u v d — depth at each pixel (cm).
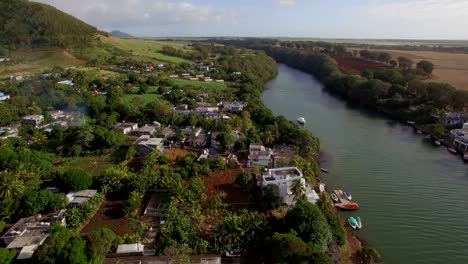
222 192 9319
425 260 7725
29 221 7856
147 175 9450
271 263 7019
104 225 8075
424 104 19300
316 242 7312
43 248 6203
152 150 11256
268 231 7788
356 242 8238
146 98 18850
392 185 11000
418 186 10981
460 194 10531
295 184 8769
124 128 13625
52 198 8294
